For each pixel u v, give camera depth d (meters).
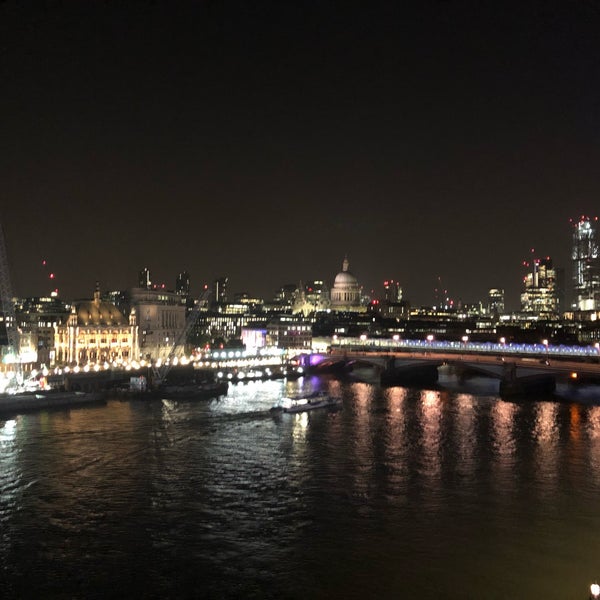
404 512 116.50
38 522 111.56
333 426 191.12
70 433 176.25
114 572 94.19
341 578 92.12
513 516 114.56
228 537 105.75
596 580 91.25
